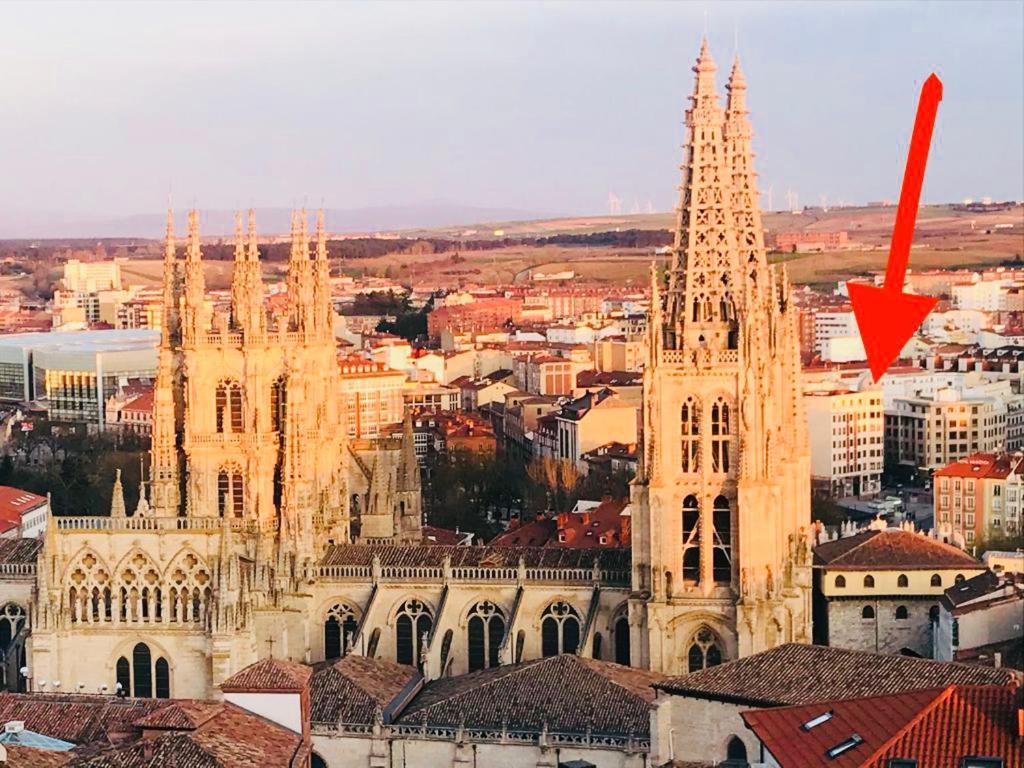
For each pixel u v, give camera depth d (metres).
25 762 177.62
